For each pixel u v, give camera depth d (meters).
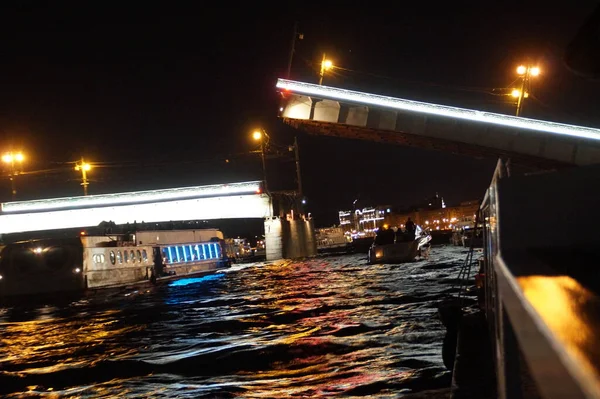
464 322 9.34
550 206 3.18
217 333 16.58
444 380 9.17
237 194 78.69
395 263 44.06
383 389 9.01
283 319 18.31
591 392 1.00
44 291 37.81
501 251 3.14
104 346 15.88
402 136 33.81
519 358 2.92
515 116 31.89
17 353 15.92
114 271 41.44
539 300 1.63
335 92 33.03
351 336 13.87
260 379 10.45
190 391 9.92
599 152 30.14
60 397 10.38
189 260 56.09
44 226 76.06
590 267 2.21
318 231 199.00
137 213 76.81
